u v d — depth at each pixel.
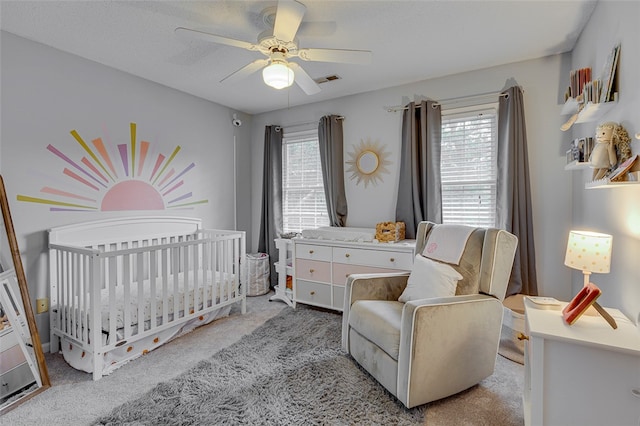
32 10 2.00
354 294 2.29
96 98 2.75
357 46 2.50
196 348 2.44
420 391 1.68
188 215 3.56
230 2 1.95
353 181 3.63
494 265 1.99
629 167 1.39
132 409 1.73
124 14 2.06
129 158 3.00
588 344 1.18
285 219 4.21
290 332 2.71
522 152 2.68
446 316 1.74
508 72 2.83
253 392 1.87
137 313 2.29
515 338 2.44
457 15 2.10
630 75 1.54
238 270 3.18
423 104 3.08
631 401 1.15
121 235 2.90
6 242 2.22
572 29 2.28
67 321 2.28
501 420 1.65
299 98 3.74
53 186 2.50
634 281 1.53
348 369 2.12
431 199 3.02
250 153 4.39
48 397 1.85
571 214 2.64
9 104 2.27
